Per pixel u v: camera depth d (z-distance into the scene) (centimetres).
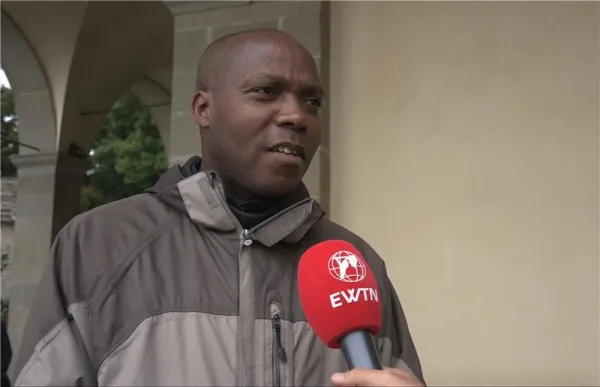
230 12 346
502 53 326
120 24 666
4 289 641
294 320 114
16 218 669
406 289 318
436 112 329
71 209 691
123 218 117
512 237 311
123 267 110
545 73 319
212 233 118
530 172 314
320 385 112
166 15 667
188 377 103
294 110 117
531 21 324
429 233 320
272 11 340
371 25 344
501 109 322
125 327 105
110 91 744
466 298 311
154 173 1199
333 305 98
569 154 311
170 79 880
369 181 331
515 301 306
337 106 342
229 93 120
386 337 125
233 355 107
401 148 330
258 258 118
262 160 118
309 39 333
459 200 319
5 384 208
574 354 297
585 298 300
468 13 332
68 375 101
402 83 335
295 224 121
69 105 680
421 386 84
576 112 313
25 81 666
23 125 675
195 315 108
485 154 320
